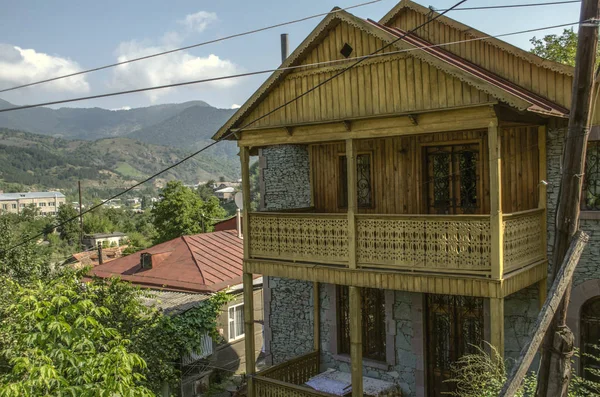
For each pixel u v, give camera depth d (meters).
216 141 12.42
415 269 9.83
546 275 10.31
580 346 10.08
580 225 10.08
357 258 10.50
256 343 19.00
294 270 11.36
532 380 8.58
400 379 12.29
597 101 9.75
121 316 13.47
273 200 15.07
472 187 11.52
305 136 11.19
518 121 9.61
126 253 40.22
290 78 11.55
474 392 8.71
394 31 11.25
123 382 7.56
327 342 13.72
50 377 7.02
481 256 9.16
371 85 10.44
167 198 40.53
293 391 11.52
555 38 21.03
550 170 10.31
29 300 8.54
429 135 11.88
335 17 10.67
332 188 13.79
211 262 19.75
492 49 11.49
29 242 19.41
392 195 12.52
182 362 15.52
